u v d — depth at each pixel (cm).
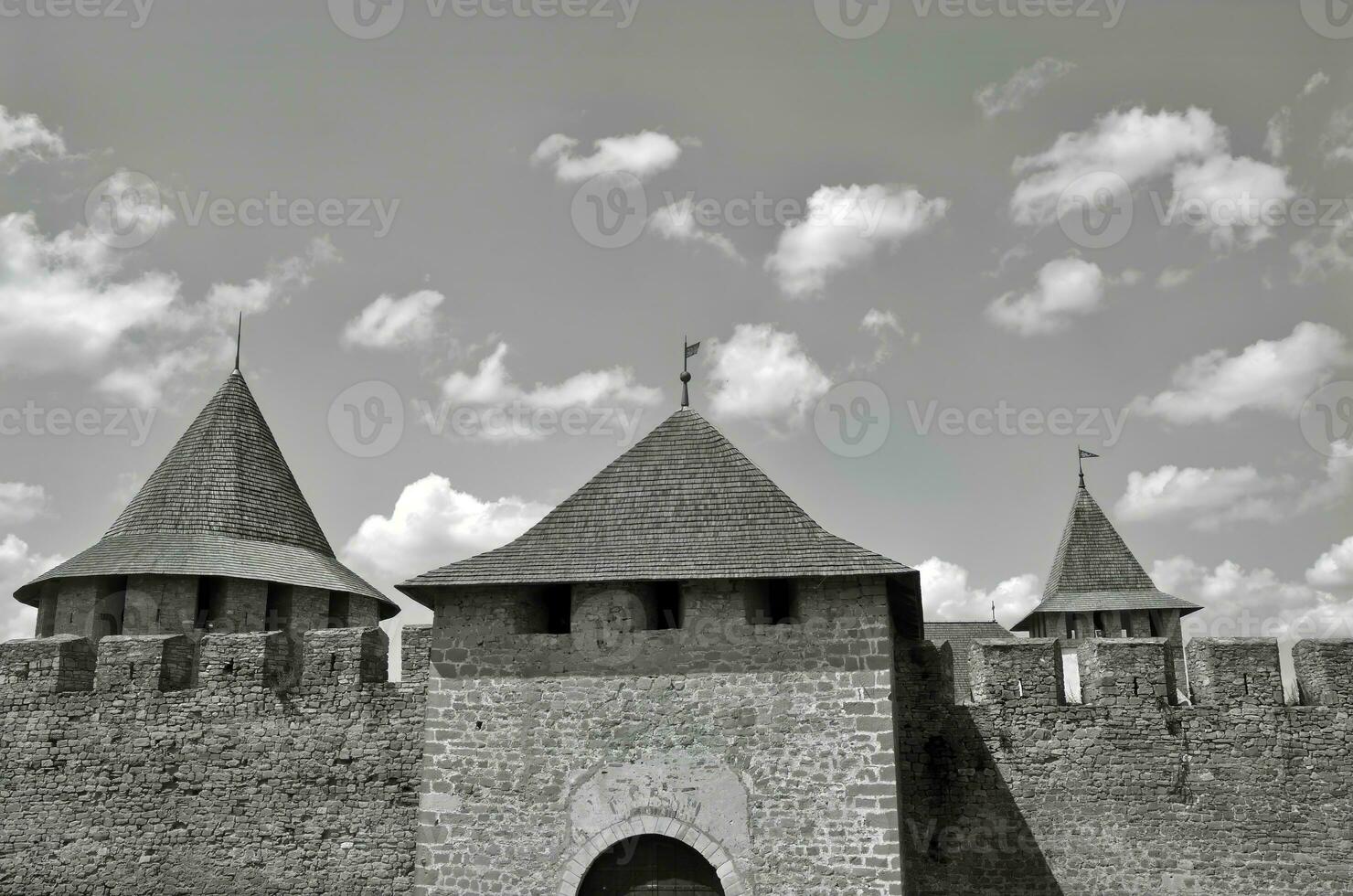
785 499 2016
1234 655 2111
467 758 1858
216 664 2209
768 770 1794
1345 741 2052
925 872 2070
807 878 1744
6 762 2200
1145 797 2059
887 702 1792
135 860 2127
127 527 2622
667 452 2127
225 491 2691
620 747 1831
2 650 2259
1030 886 2045
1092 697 2122
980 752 2112
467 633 1916
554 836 1805
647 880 1797
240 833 2120
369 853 2081
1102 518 3906
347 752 2130
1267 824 2028
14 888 2138
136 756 2173
